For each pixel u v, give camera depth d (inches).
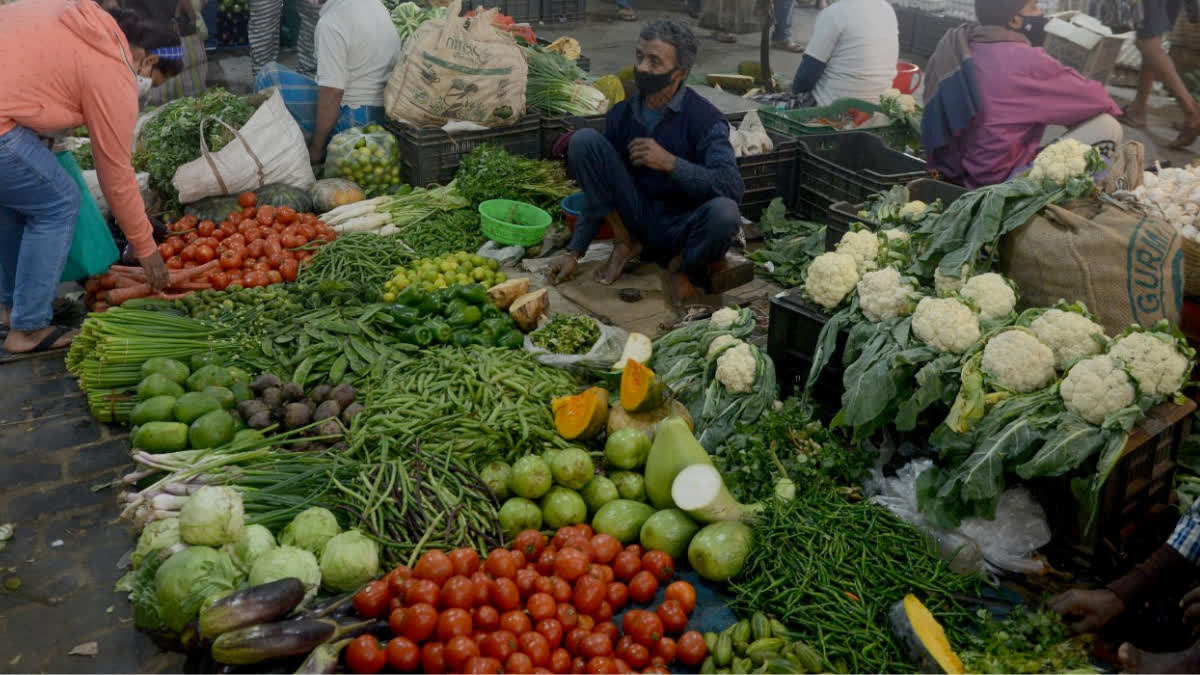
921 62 464.1
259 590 110.2
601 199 207.5
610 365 171.8
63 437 159.2
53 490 145.6
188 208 231.6
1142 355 124.2
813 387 163.2
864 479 144.6
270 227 221.0
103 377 160.7
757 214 253.3
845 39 274.8
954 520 128.0
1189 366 128.6
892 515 132.4
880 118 272.4
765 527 127.6
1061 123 209.9
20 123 165.3
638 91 206.2
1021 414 126.9
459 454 142.3
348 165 243.6
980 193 151.7
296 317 181.3
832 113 273.7
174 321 172.7
